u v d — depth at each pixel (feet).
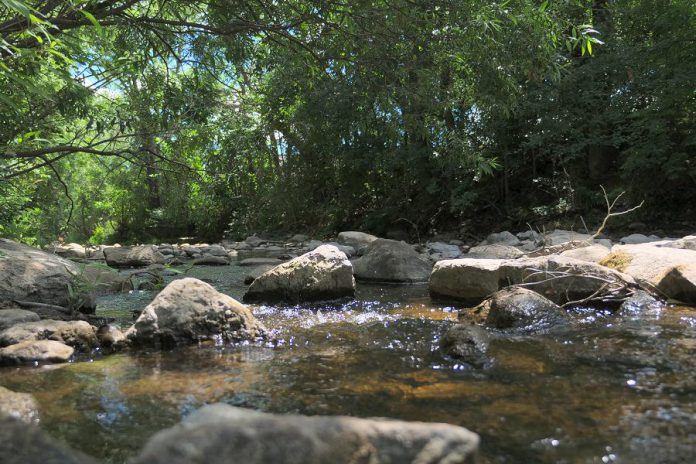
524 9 17.03
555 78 18.56
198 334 10.99
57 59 14.98
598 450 5.58
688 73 31.94
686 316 12.14
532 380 7.93
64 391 7.89
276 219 58.54
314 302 16.21
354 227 52.65
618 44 37.37
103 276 18.95
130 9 18.04
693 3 32.63
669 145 33.58
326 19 18.28
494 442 5.84
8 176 16.14
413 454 3.77
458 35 17.15
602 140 36.70
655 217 36.14
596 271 13.91
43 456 3.31
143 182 62.90
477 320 12.48
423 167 44.45
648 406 6.73
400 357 9.55
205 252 36.70
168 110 17.90
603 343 9.91
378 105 21.01
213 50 19.29
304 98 36.45
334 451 3.55
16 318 11.50
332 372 8.70
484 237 41.88
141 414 6.94
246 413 5.40
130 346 10.67
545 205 41.55
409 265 21.31
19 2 10.01
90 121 16.29
